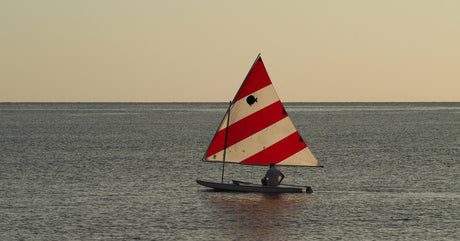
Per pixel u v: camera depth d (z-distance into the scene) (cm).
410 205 4938
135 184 6159
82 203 5050
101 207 4872
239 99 5847
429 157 8894
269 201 5131
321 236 3906
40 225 4216
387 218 4441
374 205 4947
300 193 5541
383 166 7731
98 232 4022
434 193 5547
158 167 7731
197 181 5778
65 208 4825
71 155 9312
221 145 5831
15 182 6272
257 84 5831
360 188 5881
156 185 6094
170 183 6244
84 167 7662
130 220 4378
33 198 5284
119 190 5753
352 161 8362
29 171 7212
